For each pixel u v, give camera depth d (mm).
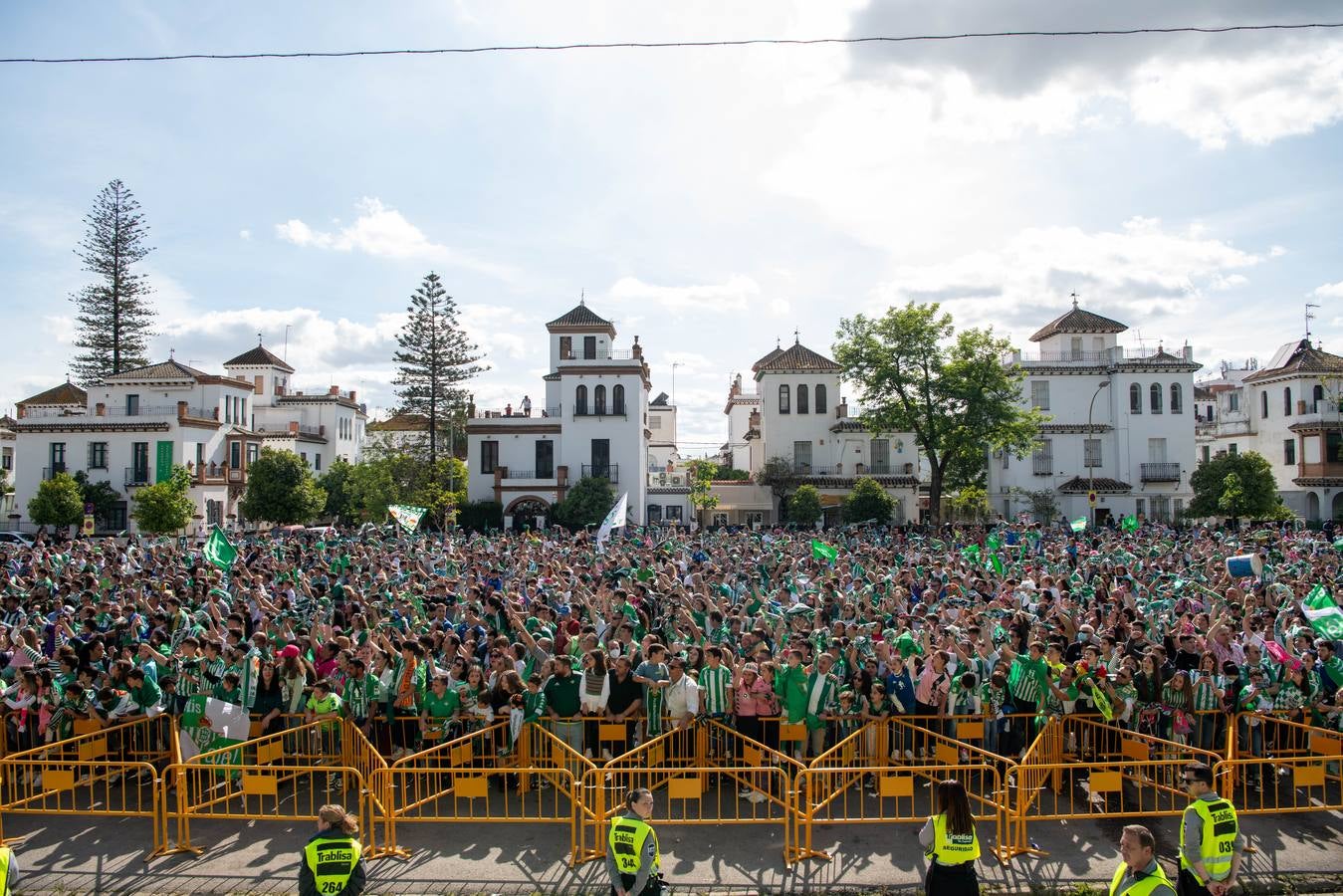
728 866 9633
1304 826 10492
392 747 12266
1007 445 54219
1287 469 63062
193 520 57000
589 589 20469
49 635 15555
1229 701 11609
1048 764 10750
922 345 53000
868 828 10578
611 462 59906
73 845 10141
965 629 14438
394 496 56656
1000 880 9281
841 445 64500
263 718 12102
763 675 11766
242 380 65000
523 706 11609
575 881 9305
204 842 10203
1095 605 17375
